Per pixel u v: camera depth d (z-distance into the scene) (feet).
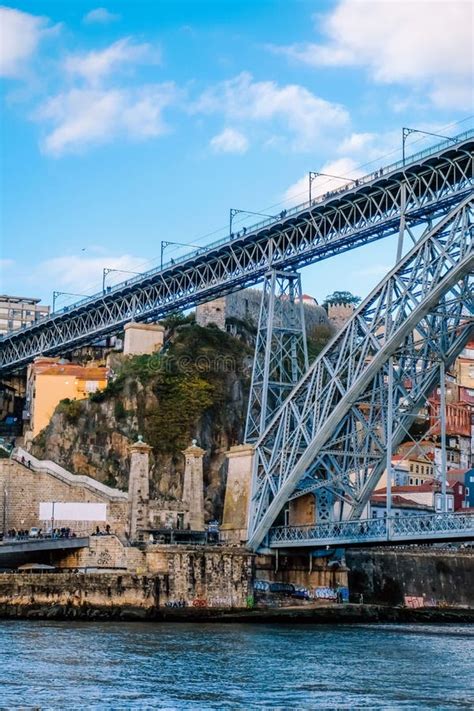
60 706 186.60
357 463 362.33
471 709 192.24
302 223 378.12
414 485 563.07
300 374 399.65
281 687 213.25
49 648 261.44
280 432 380.37
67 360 644.69
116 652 257.55
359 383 348.79
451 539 315.17
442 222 322.55
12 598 341.21
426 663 251.19
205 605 363.15
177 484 520.01
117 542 368.27
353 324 353.51
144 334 565.12
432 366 348.18
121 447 533.55
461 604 442.91
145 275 512.22
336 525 359.66
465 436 621.72
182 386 545.44
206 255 434.30
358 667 242.78
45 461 451.94
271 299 390.21
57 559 378.53
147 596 353.31
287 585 383.45
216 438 541.75
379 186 345.92
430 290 324.19
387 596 433.07
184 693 203.82
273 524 389.19
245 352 583.58
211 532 398.01
